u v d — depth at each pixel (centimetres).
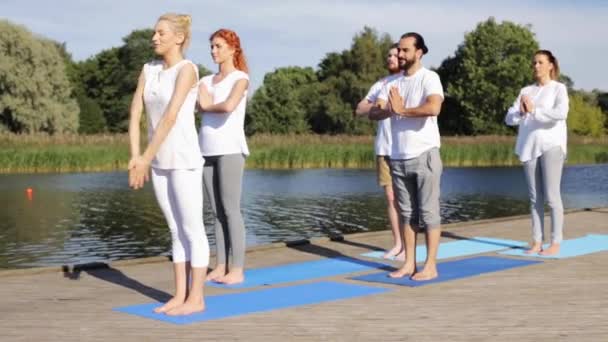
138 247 1123
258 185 2392
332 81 7175
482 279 593
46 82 5388
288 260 709
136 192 2095
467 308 480
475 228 949
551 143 721
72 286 573
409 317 455
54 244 1151
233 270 585
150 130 464
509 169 3519
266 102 6625
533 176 738
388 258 714
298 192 2112
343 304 496
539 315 458
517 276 607
